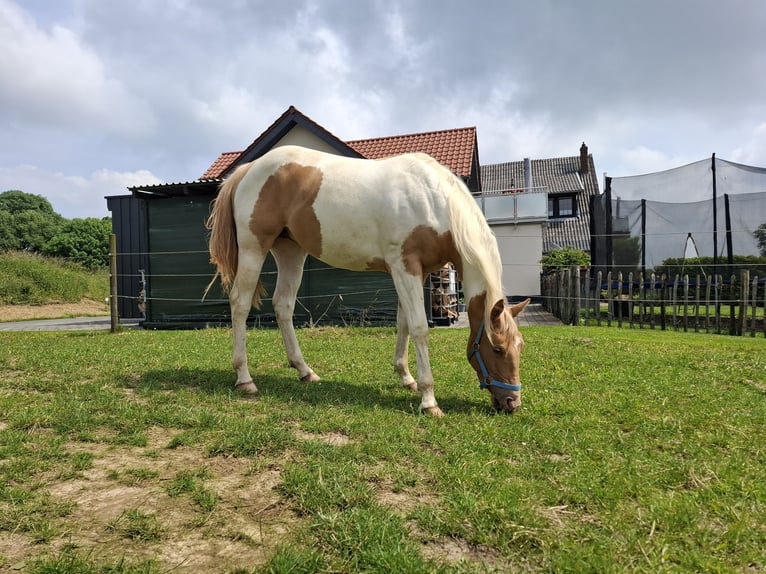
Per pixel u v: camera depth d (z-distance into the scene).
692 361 4.79
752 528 1.72
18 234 44.38
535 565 1.52
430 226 3.34
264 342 6.43
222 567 1.49
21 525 1.71
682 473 2.20
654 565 1.49
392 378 4.24
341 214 3.55
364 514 1.76
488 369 3.27
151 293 10.55
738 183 10.14
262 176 3.84
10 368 4.45
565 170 28.92
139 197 10.41
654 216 11.01
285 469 2.19
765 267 9.64
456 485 2.04
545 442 2.59
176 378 4.02
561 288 10.47
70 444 2.56
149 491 2.01
